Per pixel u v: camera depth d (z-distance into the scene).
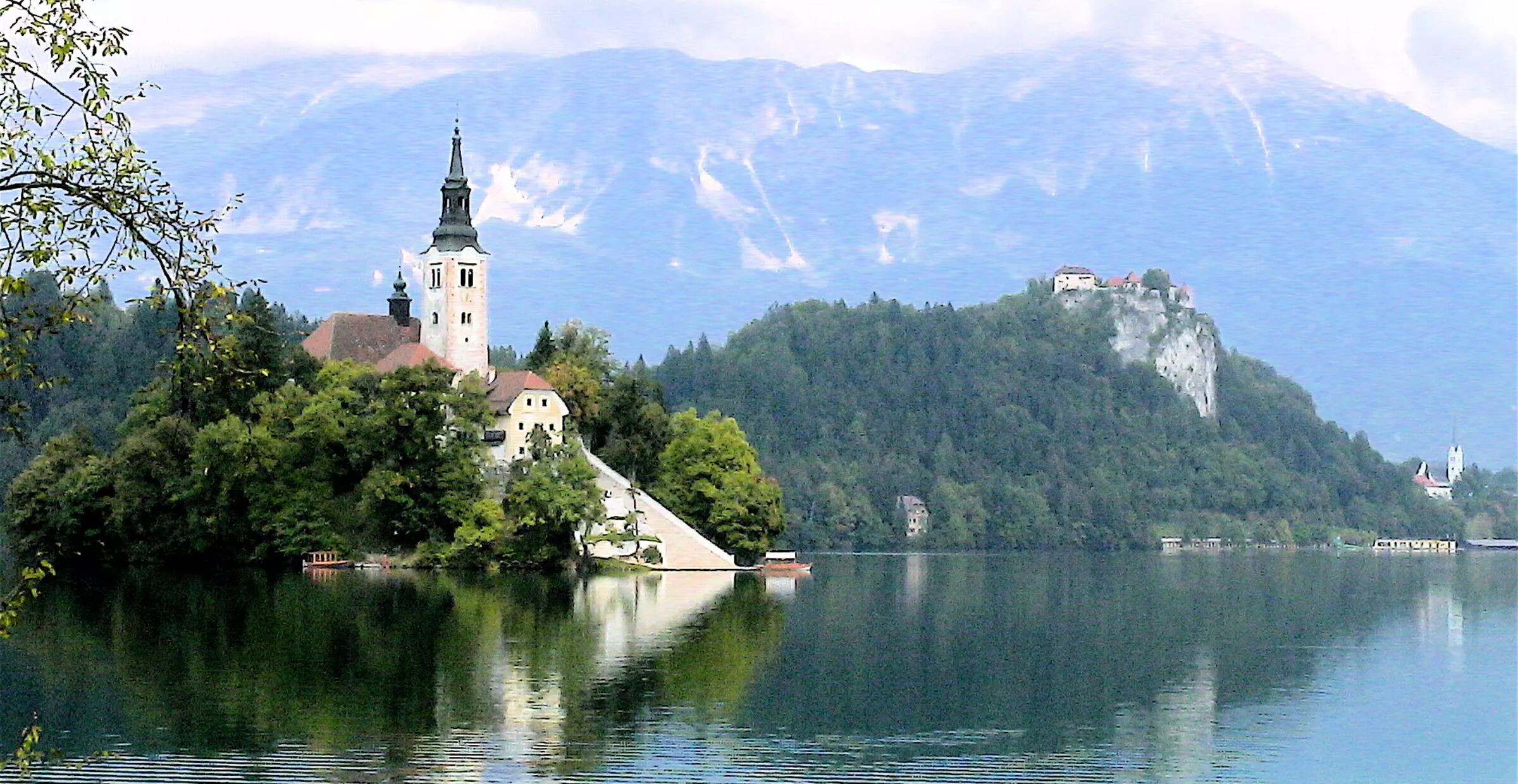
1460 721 120.94
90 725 106.94
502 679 128.50
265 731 105.69
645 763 98.88
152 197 43.03
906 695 126.81
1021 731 112.75
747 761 100.00
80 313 43.31
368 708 114.38
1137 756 105.50
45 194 42.19
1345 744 111.12
